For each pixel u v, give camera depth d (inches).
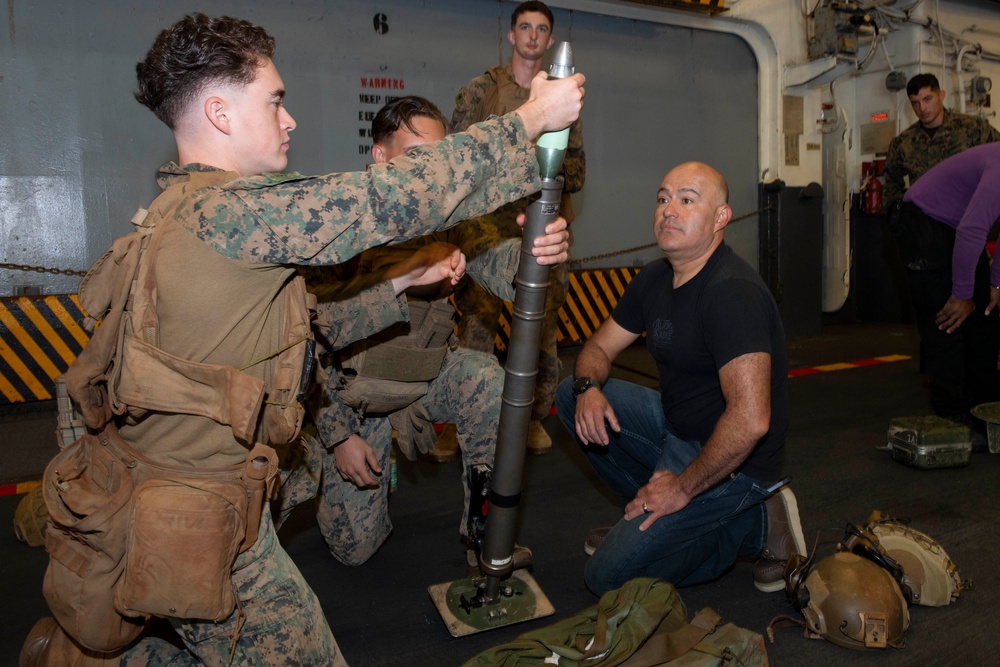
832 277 297.4
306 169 208.2
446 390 87.4
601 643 67.3
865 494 120.7
